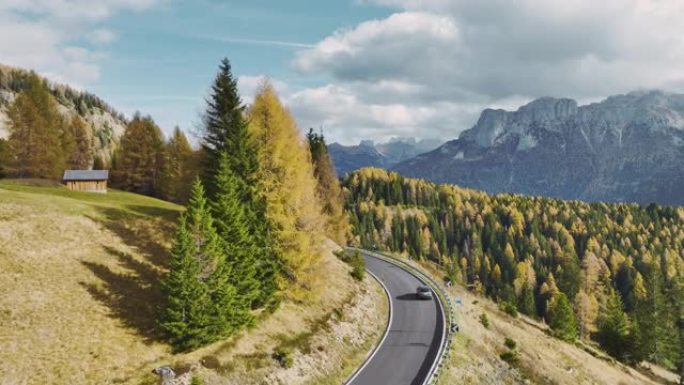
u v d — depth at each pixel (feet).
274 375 86.02
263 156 108.27
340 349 106.63
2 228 95.86
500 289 502.38
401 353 110.63
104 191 210.59
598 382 149.59
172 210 141.90
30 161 222.69
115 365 72.95
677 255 568.82
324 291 130.11
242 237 95.14
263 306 103.76
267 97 109.91
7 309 75.31
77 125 289.12
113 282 92.58
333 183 222.07
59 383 66.13
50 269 89.15
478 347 124.36
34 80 272.92
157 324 83.15
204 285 82.53
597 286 481.46
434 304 153.38
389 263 229.45
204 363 80.12
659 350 269.85
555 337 185.47
